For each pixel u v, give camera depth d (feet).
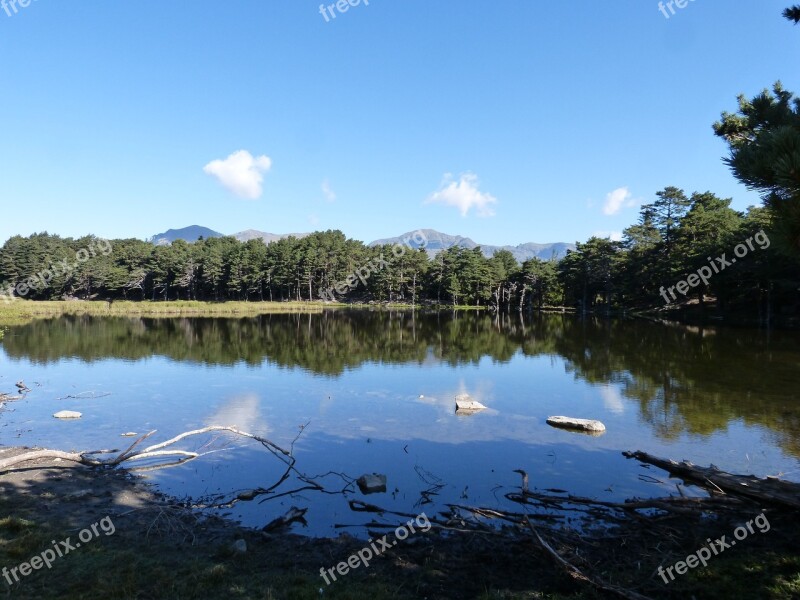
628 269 205.26
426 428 45.80
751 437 42.11
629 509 27.22
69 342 110.22
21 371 75.51
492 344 111.96
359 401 56.59
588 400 56.59
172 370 76.84
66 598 17.92
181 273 294.87
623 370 75.97
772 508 25.26
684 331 133.59
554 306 294.66
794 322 143.95
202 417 49.65
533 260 282.15
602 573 20.13
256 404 55.06
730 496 27.27
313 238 315.17
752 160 12.92
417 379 70.18
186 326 155.43
